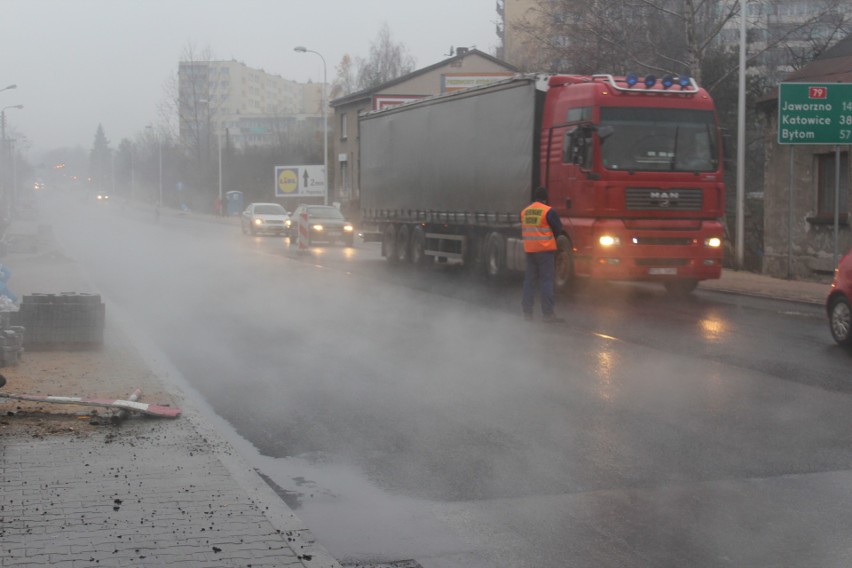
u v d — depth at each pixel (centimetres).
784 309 1706
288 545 523
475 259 2295
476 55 5828
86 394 904
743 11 2467
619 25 3020
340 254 3375
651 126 1814
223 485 630
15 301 1415
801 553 530
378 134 2834
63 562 493
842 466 698
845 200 2208
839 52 2367
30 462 679
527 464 713
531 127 1970
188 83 10006
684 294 1938
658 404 908
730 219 2992
